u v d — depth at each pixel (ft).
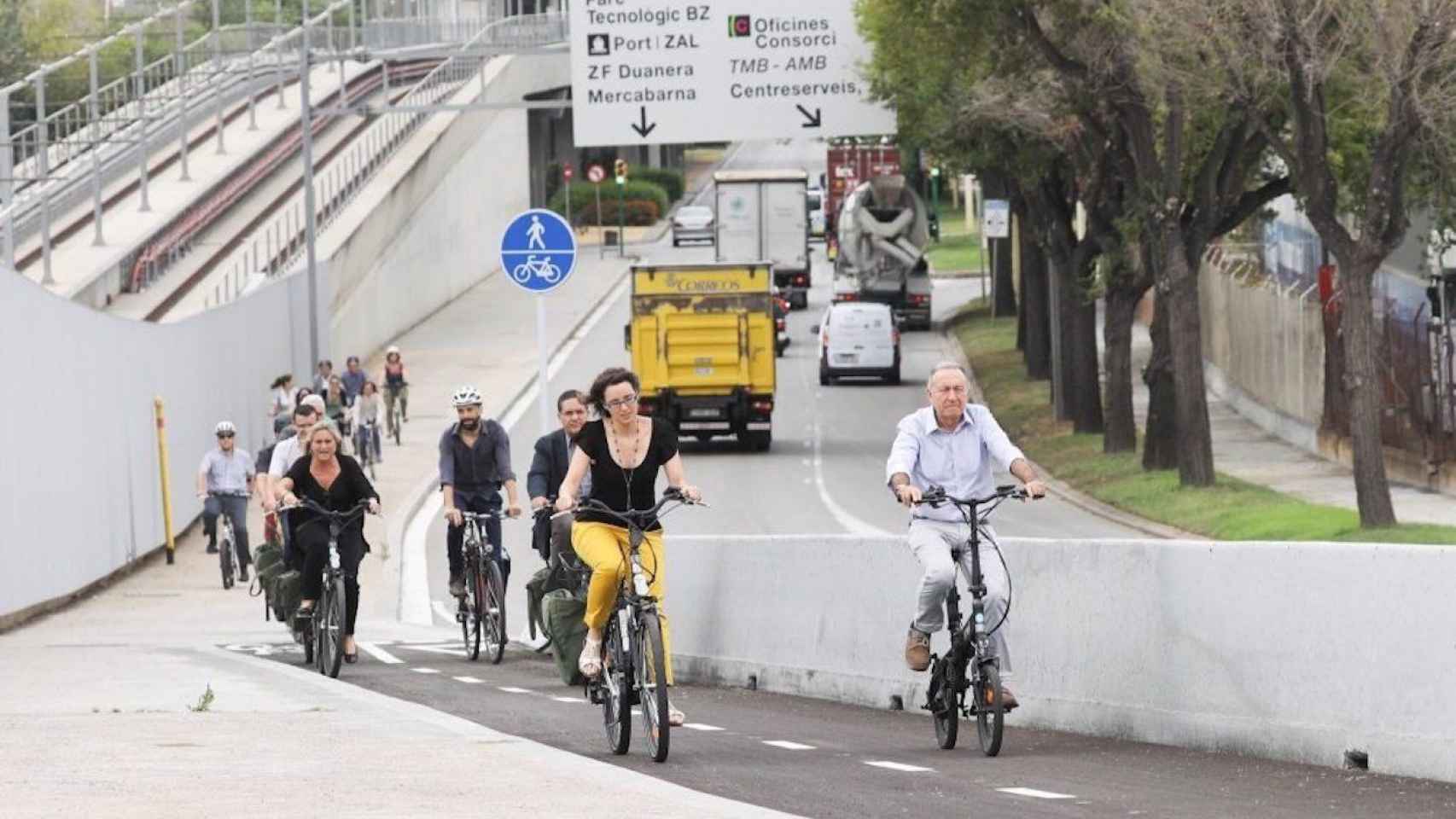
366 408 447.42
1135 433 431.84
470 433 185.88
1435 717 100.94
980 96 397.19
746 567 163.63
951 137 413.80
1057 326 476.95
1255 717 111.55
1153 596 119.65
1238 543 113.19
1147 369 393.91
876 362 599.98
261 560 205.46
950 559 114.11
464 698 150.51
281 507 169.89
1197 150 379.55
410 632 236.63
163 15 567.18
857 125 413.18
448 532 188.75
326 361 445.78
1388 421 370.94
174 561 335.26
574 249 205.16
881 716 138.51
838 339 600.80
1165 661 118.52
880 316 602.03
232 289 511.40
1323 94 288.71
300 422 182.70
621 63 413.18
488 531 186.60
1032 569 130.41
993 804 94.07
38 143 440.45
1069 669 126.62
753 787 100.32
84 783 94.94
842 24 410.52
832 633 150.51
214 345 423.23
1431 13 266.98
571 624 160.56
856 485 409.69
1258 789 98.89
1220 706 114.11
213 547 327.67
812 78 411.95
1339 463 399.85
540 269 205.46
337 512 171.73
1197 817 89.56
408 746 110.52
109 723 124.16
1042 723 128.06
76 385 291.17
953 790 99.35
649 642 109.70
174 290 504.02
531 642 202.18
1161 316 389.39
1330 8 277.03
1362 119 346.33
